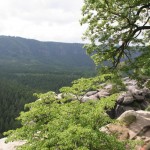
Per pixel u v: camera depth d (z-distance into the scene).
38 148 11.52
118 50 29.92
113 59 30.33
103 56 30.45
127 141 15.35
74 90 13.93
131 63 26.55
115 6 28.44
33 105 13.88
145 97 38.84
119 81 23.33
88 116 12.23
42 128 12.49
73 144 11.03
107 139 12.23
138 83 28.55
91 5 28.77
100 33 29.89
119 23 29.69
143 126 20.59
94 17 29.62
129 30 29.50
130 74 26.89
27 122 13.21
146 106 37.31
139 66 24.69
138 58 25.69
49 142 11.49
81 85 13.95
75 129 11.19
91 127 11.72
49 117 12.93
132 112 22.36
